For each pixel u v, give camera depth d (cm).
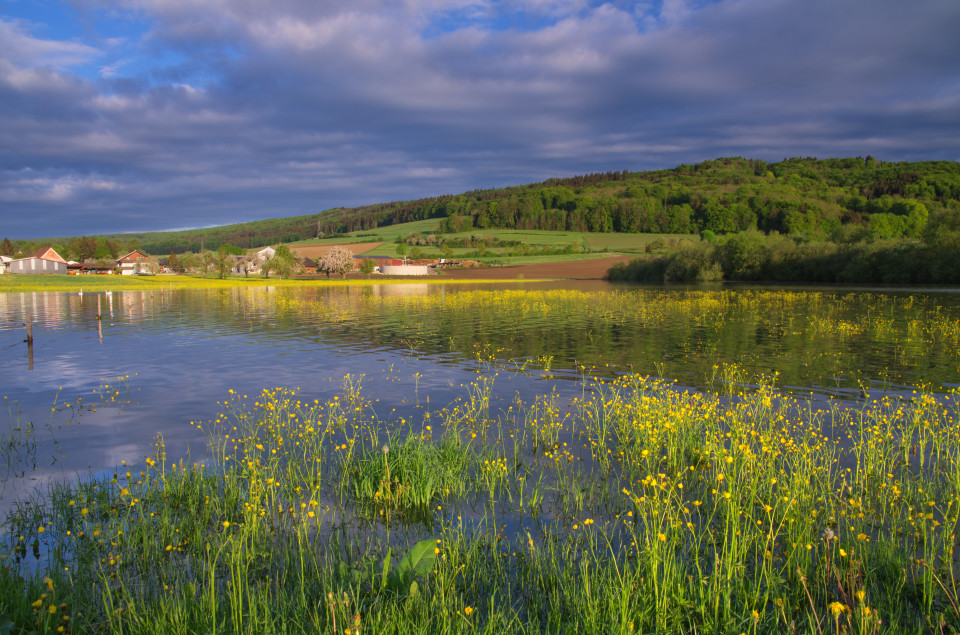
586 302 4084
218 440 953
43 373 1595
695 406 1000
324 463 836
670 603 448
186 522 626
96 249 14762
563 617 454
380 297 4978
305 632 419
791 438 832
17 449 907
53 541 591
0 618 398
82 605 459
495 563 529
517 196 19775
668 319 2844
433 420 1078
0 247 15162
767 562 527
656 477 740
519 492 718
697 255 7225
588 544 571
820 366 1550
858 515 582
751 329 2381
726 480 718
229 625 428
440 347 2052
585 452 873
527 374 1529
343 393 1319
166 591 488
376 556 545
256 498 630
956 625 420
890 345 1891
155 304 4303
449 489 716
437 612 433
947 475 711
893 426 945
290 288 6731
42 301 4597
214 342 2236
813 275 6269
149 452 889
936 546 541
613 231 16525
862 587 459
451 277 9338
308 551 561
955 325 2377
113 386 1416
